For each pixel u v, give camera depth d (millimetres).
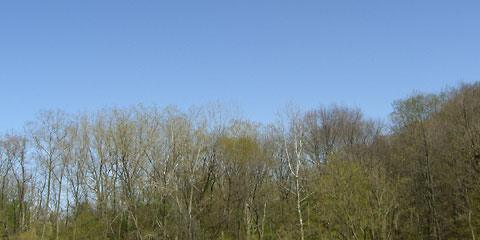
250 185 41719
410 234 38625
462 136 39938
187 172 41750
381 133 54125
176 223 39844
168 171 41469
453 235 39219
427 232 40125
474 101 43531
